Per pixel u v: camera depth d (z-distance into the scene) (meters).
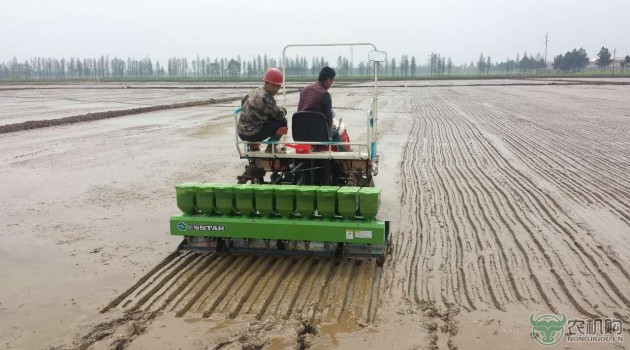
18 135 17.19
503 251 6.15
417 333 4.35
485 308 4.76
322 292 5.15
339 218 5.79
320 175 7.17
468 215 7.66
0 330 4.46
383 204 8.34
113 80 97.75
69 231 7.09
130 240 6.71
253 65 119.88
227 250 6.09
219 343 4.22
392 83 67.06
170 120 22.34
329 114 6.96
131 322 4.59
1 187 9.66
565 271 5.53
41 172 11.04
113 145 14.90
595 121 20.22
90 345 4.23
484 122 20.75
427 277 5.46
